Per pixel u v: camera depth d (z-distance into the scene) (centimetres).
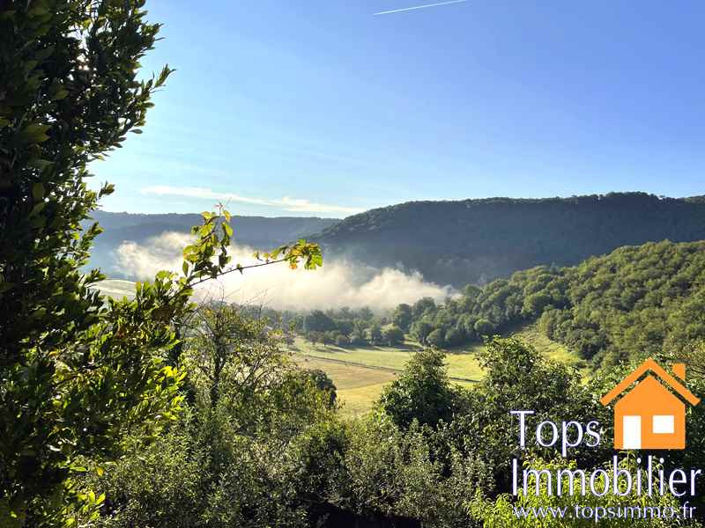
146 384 360
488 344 1462
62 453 327
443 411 1547
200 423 1025
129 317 371
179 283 376
